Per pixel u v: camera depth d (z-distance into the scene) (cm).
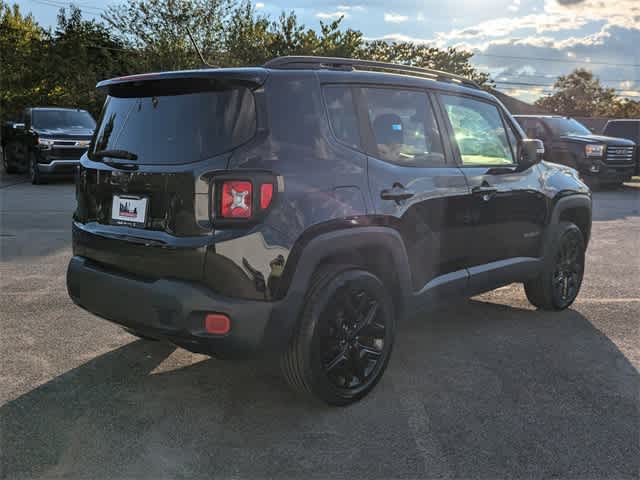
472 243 401
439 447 281
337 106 324
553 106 9056
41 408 318
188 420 306
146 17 2380
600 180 1444
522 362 386
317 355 302
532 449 280
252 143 283
